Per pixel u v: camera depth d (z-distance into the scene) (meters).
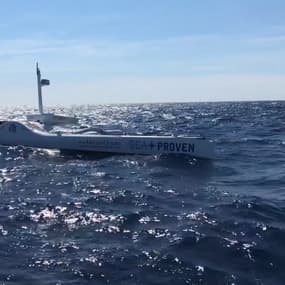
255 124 51.59
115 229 10.41
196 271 7.95
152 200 13.27
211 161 21.22
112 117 76.56
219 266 8.16
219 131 41.59
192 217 11.28
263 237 9.66
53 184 15.85
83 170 18.78
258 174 18.48
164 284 7.46
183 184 16.06
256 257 8.57
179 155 21.56
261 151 26.22
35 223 10.92
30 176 17.39
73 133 23.95
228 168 19.83
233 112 91.44
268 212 11.86
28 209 12.21
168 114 89.38
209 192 14.64
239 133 39.22
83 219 11.23
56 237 9.88
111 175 17.59
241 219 11.05
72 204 12.76
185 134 37.84
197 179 17.17
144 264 8.27
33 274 7.87
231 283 7.50
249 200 13.33
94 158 22.55
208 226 10.46
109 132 24.16
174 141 21.67
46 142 23.47
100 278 7.71
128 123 56.25
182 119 65.75
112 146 22.41
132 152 22.25
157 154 21.86
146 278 7.70
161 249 9.02
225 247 9.05
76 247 9.21
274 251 8.86
